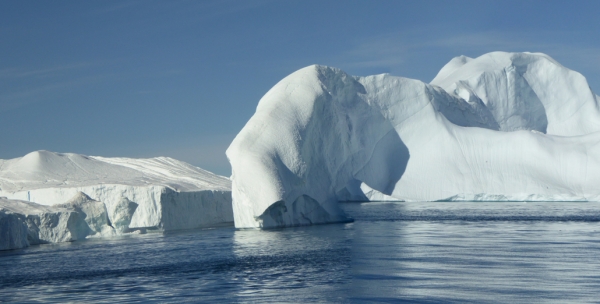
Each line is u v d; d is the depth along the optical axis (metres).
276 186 42.88
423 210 66.69
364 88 92.38
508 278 21.98
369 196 88.00
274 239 36.44
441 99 100.44
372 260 26.91
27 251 34.50
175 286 22.41
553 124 115.00
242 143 45.59
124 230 43.59
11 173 52.69
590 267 24.05
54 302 20.50
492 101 112.94
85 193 44.47
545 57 120.38
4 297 21.58
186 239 38.34
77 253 32.88
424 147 93.81
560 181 88.06
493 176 90.19
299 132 49.28
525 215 56.91
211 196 51.22
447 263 25.56
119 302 20.06
